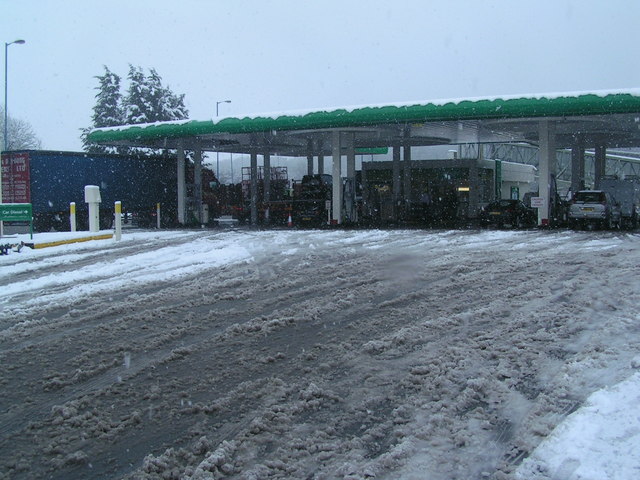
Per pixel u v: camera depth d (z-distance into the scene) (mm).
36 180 29859
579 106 24859
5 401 5645
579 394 5473
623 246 17578
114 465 4418
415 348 7066
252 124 30156
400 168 43031
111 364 6656
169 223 36781
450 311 8852
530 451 4414
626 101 24219
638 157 58594
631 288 10211
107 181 33375
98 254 17328
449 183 42781
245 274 12711
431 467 4211
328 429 4891
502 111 25922
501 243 18984
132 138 33188
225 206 40156
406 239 20906
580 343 7047
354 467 4223
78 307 9656
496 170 44688
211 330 8078
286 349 7156
